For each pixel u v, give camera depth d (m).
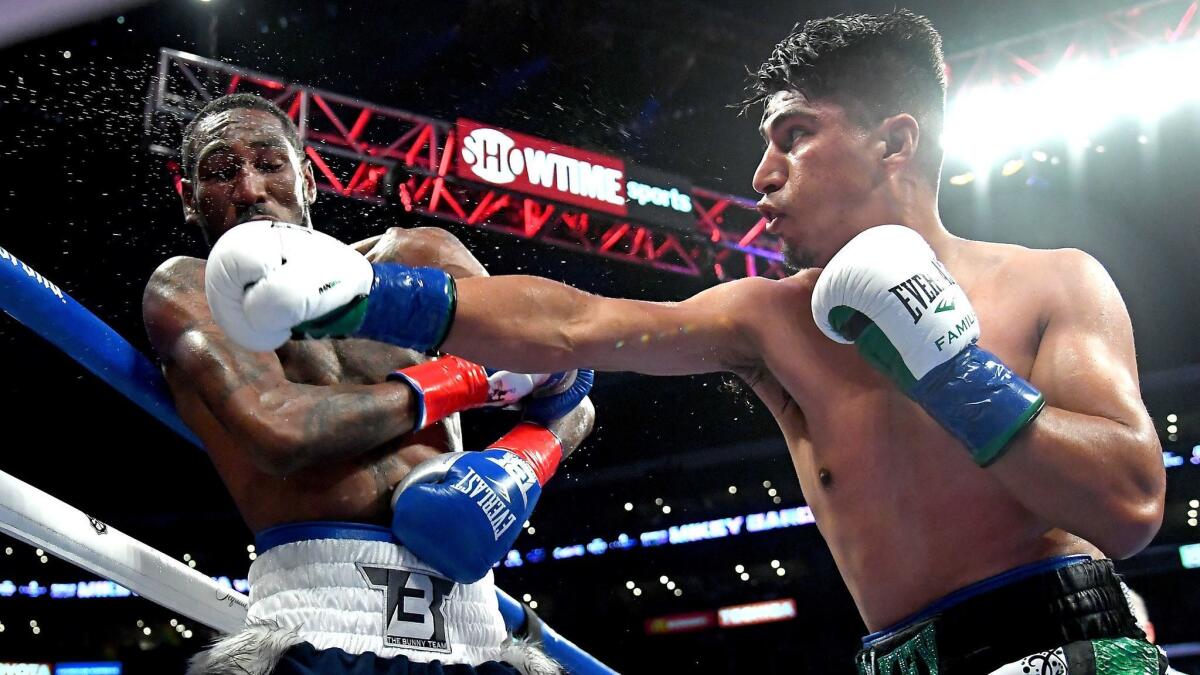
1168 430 13.62
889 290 1.59
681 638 15.52
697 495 15.31
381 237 2.53
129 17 8.62
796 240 1.96
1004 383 1.59
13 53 8.15
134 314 10.01
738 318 1.93
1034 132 12.41
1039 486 1.61
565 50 12.23
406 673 1.92
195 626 14.55
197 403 2.15
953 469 1.79
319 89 10.95
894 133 1.95
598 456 15.59
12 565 14.35
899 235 1.66
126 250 9.58
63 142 8.76
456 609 2.05
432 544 1.96
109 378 2.10
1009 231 14.42
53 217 9.30
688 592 15.62
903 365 1.62
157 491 14.28
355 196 11.48
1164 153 12.88
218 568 14.36
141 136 8.76
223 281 1.41
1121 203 13.70
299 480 2.03
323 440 1.93
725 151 14.05
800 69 1.96
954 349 1.59
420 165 12.14
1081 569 1.72
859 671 1.89
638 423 14.97
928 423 1.81
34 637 14.16
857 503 1.86
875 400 1.86
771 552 15.41
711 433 14.98
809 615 15.02
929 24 2.04
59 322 1.95
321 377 2.18
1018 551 1.77
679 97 13.25
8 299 1.87
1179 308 14.03
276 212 2.22
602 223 14.07
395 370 2.28
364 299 1.49
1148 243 14.01
